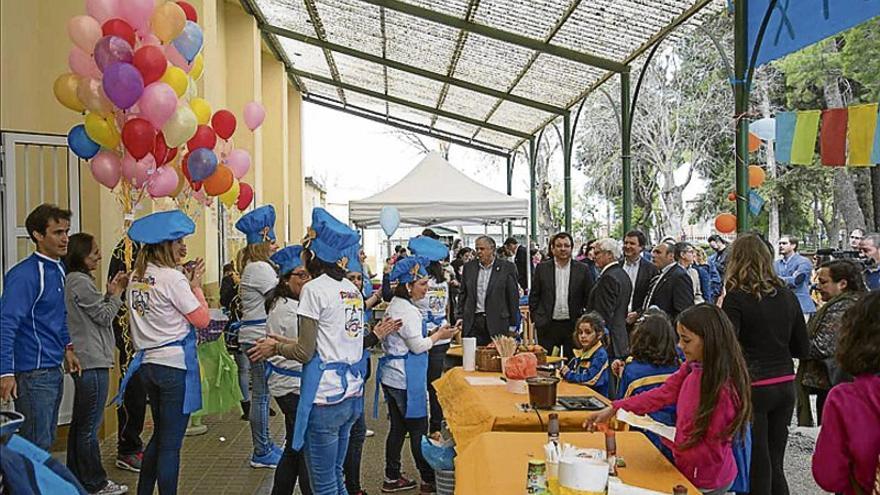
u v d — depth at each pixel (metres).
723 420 2.68
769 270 3.87
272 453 5.59
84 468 4.68
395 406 4.89
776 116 5.24
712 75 25.22
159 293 3.94
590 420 3.10
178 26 5.20
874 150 4.74
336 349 3.62
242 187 7.93
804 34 5.24
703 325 2.71
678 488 2.11
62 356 4.28
